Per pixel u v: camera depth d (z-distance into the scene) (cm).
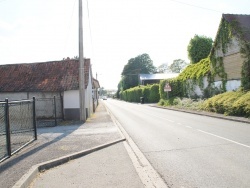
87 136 1171
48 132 1359
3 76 2328
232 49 2391
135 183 557
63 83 2098
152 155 803
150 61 9606
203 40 3878
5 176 613
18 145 967
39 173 664
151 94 4938
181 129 1310
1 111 924
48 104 2084
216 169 626
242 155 742
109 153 855
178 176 592
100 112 2836
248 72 2109
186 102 2814
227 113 1766
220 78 2589
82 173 646
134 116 2211
